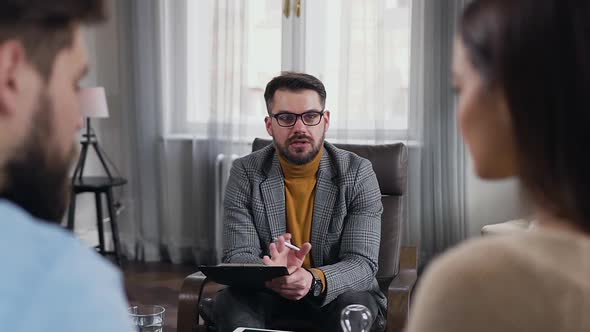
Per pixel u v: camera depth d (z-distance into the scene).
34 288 0.43
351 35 4.27
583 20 0.49
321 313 2.29
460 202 4.22
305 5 4.36
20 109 0.48
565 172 0.50
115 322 0.45
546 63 0.50
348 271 2.26
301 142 2.39
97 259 0.48
